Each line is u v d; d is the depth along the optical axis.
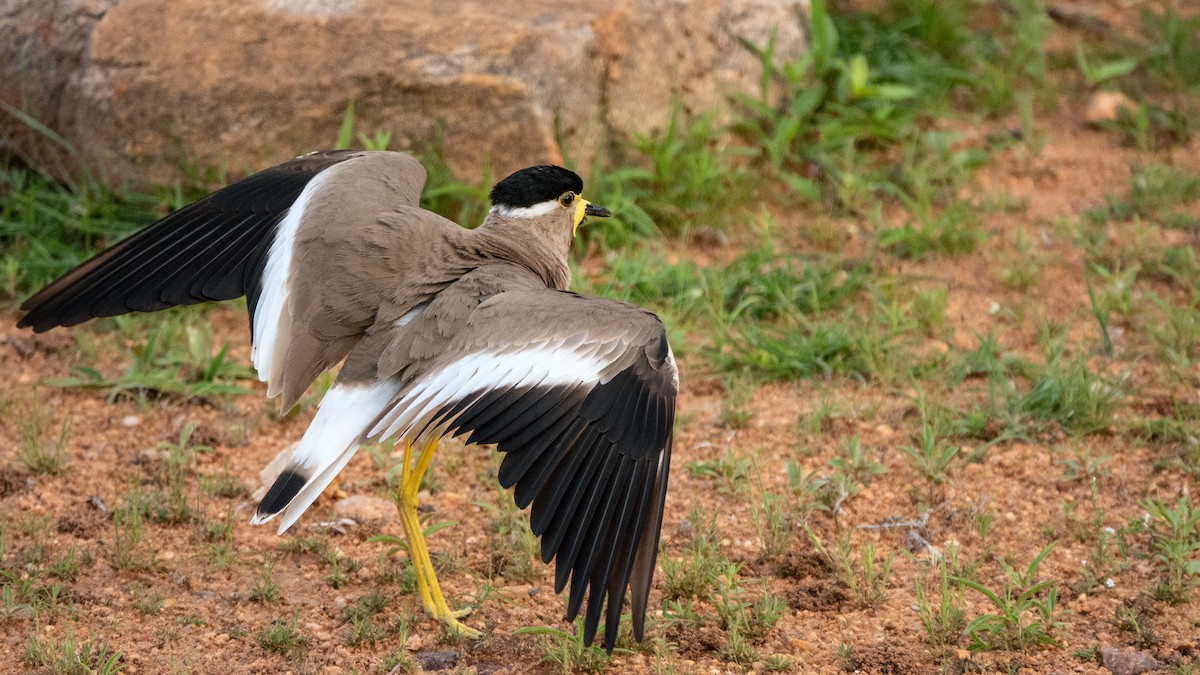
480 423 7.59
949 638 8.77
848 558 9.66
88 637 8.78
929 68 17.45
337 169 9.50
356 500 10.51
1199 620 8.90
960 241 14.46
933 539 10.05
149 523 10.16
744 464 10.80
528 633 8.93
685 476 10.90
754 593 9.38
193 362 12.46
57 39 14.38
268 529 10.20
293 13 14.30
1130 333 13.03
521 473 7.38
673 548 9.91
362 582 9.56
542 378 7.70
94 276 9.38
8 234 14.17
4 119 14.74
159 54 14.20
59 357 12.75
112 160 14.39
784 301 13.26
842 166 15.84
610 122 15.09
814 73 16.44
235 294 9.23
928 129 16.94
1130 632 8.84
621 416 7.58
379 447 11.13
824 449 11.26
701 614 9.09
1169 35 18.31
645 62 15.30
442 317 8.29
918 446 11.26
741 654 8.62
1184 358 12.30
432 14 14.41
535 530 7.23
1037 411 11.57
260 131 14.28
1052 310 13.48
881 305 13.05
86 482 10.75
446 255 8.91
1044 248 14.61
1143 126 16.52
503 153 14.30
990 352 12.23
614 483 7.43
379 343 8.42
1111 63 18.05
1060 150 16.62
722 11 15.98
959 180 15.56
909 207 15.38
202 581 9.50
